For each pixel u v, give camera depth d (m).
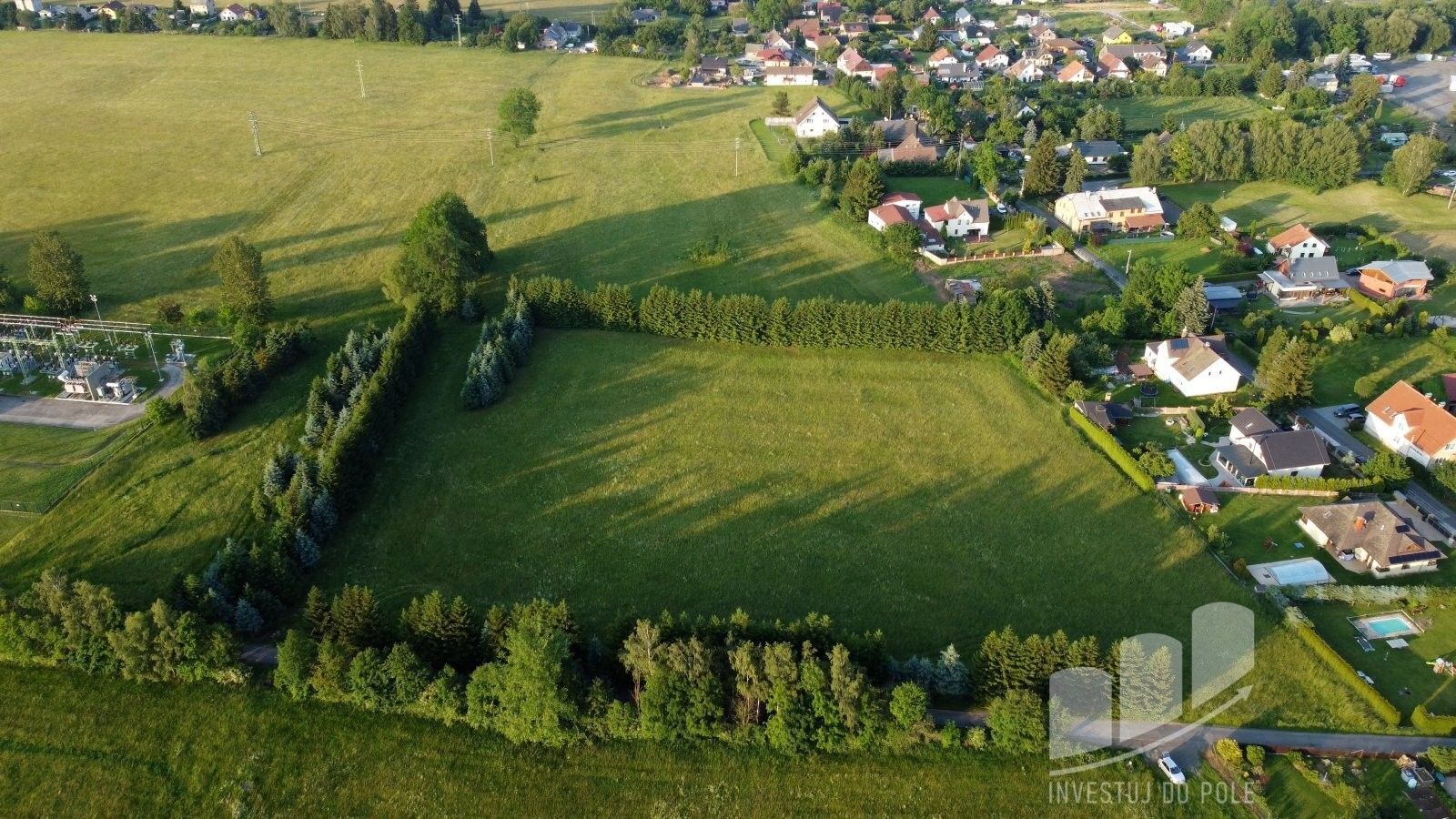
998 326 100.88
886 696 57.81
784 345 103.38
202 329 102.88
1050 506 78.69
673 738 58.19
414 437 86.69
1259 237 130.12
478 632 61.47
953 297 113.81
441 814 54.25
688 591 69.62
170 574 69.12
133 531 73.38
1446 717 58.12
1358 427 89.69
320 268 118.94
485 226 130.12
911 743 57.91
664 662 57.88
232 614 63.31
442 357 100.06
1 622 60.81
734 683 58.22
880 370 99.12
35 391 90.69
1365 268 116.06
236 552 65.94
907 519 77.31
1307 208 142.38
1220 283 118.19
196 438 84.00
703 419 90.62
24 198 137.62
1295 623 65.81
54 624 60.94
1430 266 118.12
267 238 127.62
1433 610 68.12
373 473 81.12
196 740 57.62
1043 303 104.06
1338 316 109.88
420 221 112.19
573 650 61.41
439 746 57.75
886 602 68.69
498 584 69.88
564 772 56.62
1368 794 54.59
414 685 58.28
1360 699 61.06
